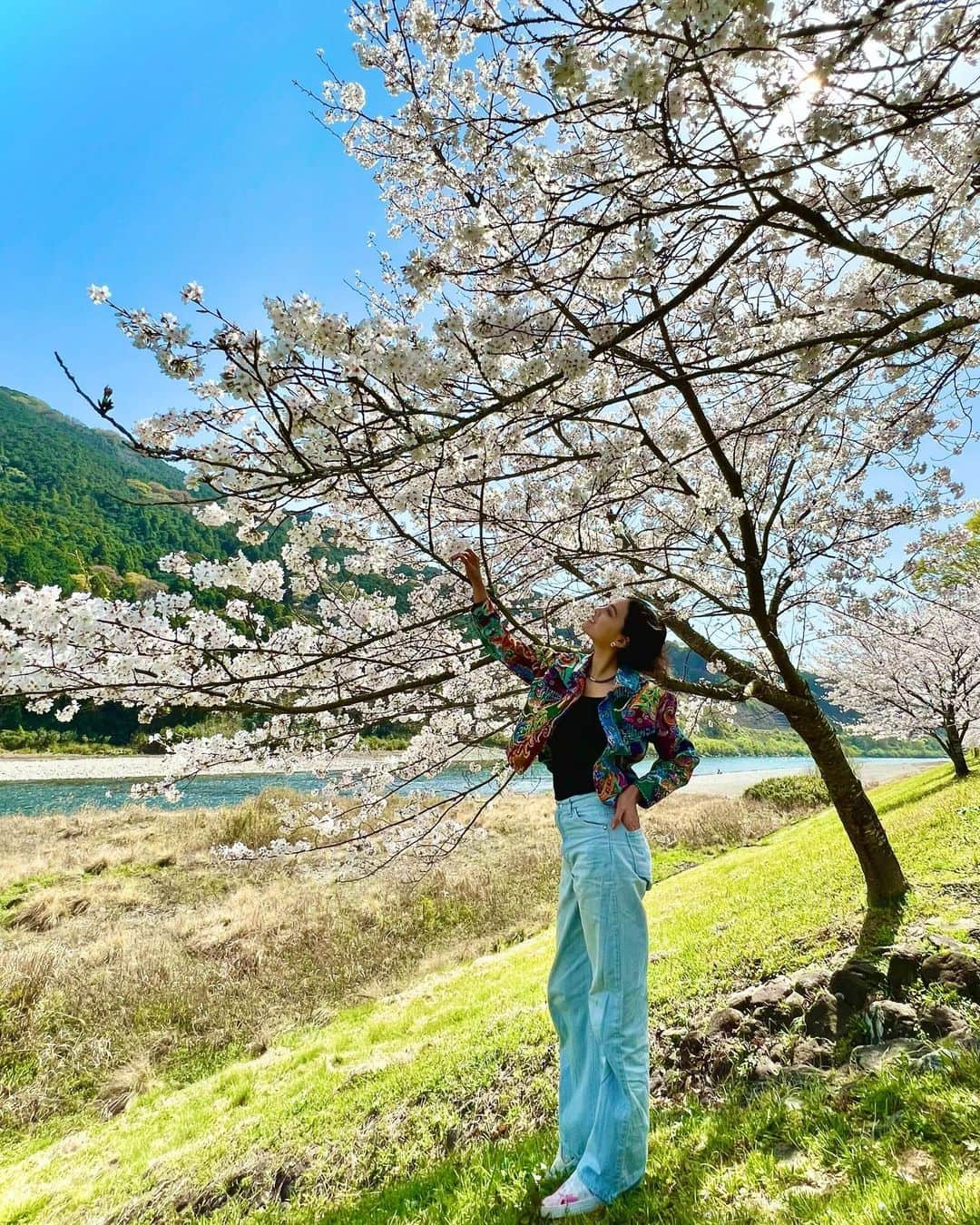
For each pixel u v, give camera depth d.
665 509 4.69
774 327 3.26
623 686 2.30
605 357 2.51
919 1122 2.21
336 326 1.68
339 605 3.60
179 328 1.77
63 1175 5.22
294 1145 4.40
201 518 2.63
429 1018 6.38
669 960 5.04
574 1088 2.38
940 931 3.84
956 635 10.12
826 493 4.98
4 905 11.94
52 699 2.54
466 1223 2.42
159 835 16.12
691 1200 2.12
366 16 3.37
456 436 2.54
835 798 4.80
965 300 3.26
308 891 11.73
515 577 4.63
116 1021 7.70
